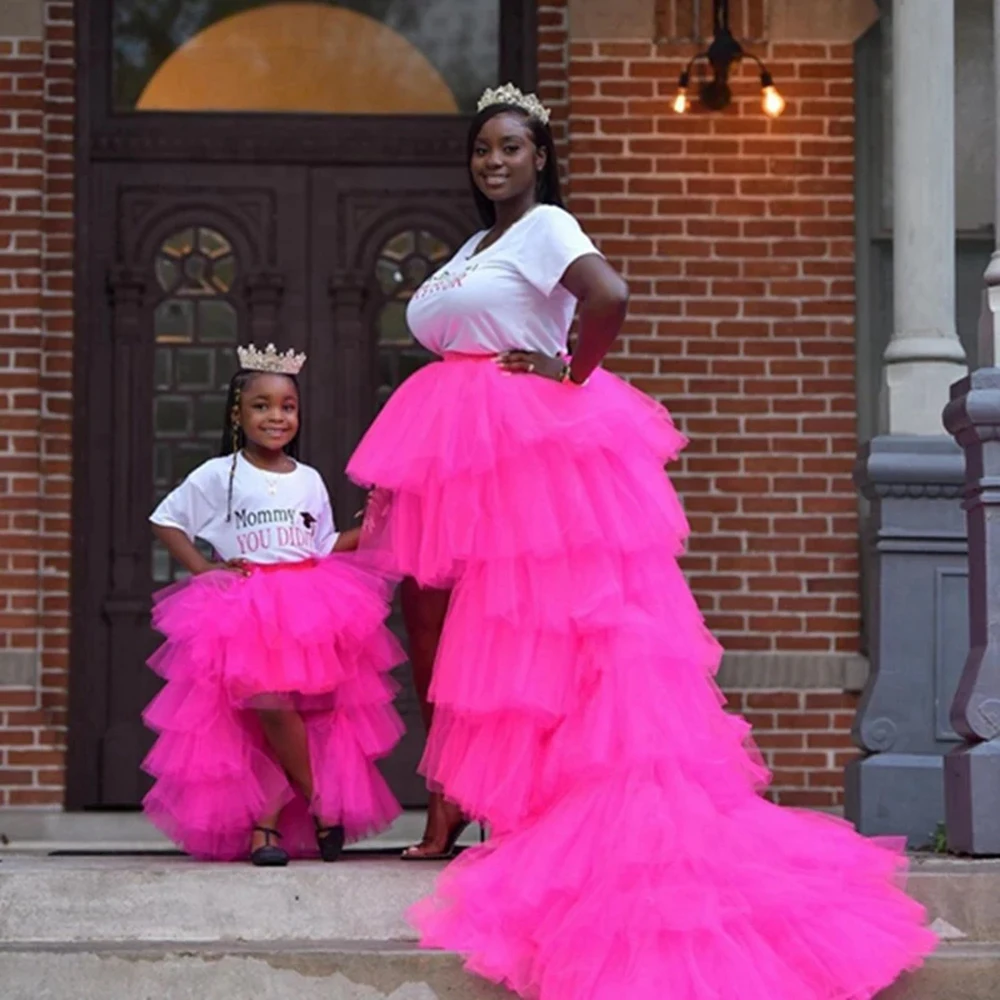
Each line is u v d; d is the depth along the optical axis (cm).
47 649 930
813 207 938
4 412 916
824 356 933
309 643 556
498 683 515
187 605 565
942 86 750
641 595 530
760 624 923
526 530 520
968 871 531
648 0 938
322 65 971
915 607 715
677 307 931
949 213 749
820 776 916
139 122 957
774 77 941
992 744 594
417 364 963
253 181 962
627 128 934
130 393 951
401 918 517
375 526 569
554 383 541
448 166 968
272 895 518
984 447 607
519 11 969
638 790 500
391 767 940
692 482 927
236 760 559
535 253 543
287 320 959
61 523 933
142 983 493
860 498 930
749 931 478
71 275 941
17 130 930
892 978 485
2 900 516
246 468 583
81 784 931
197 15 969
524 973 486
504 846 507
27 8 932
